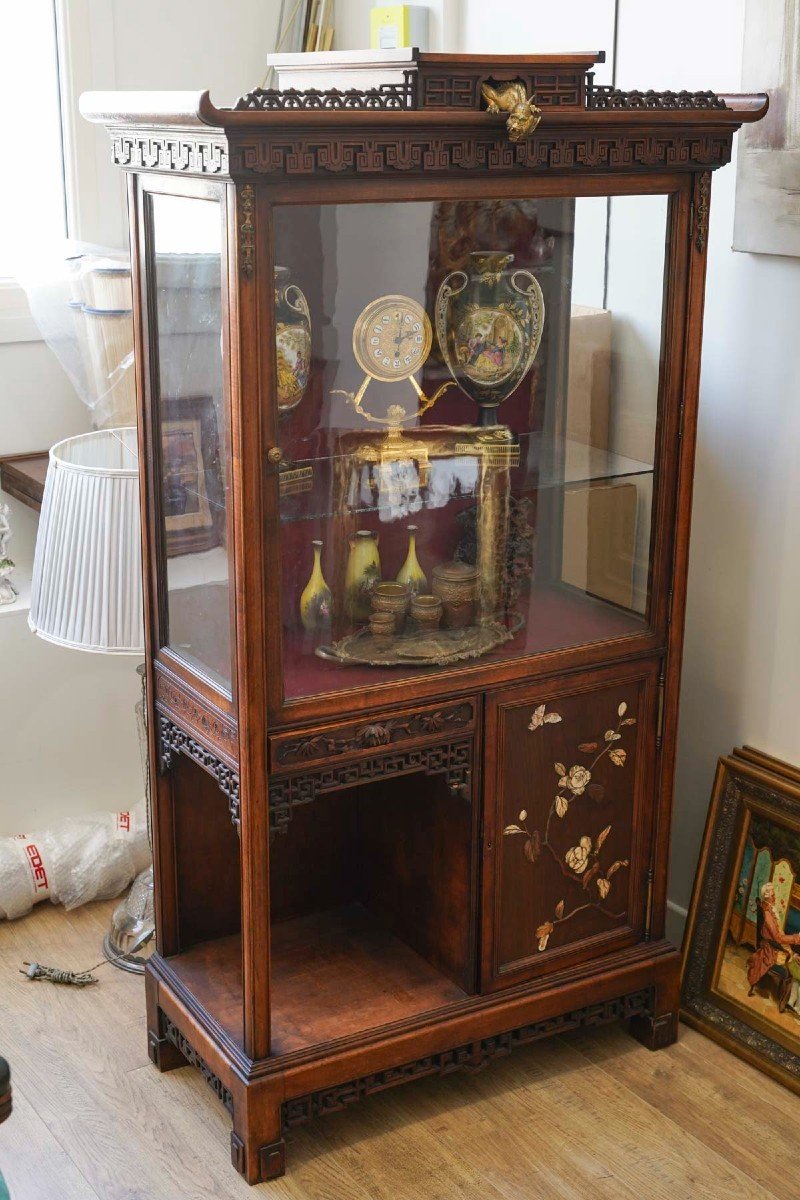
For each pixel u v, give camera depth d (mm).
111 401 2834
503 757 2174
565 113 1877
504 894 2250
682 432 2174
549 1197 2096
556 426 2102
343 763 2035
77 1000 2566
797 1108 2297
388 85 1783
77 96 2984
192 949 2436
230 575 1903
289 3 3201
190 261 1877
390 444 1968
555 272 2031
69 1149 2188
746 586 2438
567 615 2188
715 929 2492
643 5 2404
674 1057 2438
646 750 2324
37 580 2396
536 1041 2486
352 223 1832
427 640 2070
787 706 2406
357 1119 2277
